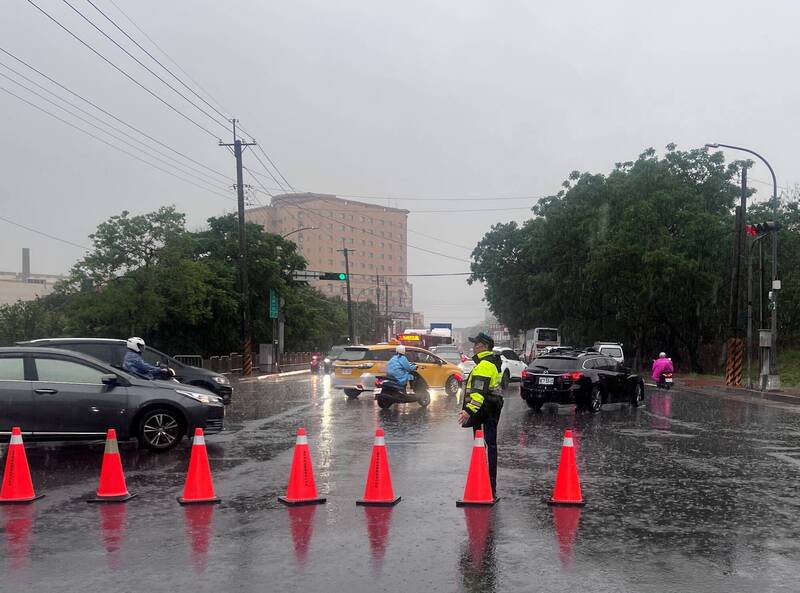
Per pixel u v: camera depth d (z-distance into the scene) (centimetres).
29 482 836
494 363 829
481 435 816
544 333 5809
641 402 2198
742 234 3170
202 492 819
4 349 1134
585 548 641
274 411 1872
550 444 1288
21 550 636
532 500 831
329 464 1065
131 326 3353
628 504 816
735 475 994
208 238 4669
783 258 4191
